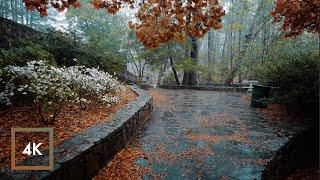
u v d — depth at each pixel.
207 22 6.65
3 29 8.12
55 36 9.73
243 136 6.30
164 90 15.89
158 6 6.61
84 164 3.63
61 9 5.95
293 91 7.84
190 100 11.83
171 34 6.77
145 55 19.95
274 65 9.67
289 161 6.14
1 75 5.16
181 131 6.72
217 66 30.95
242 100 11.98
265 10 20.03
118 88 7.91
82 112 5.89
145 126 7.14
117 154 4.92
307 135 7.18
